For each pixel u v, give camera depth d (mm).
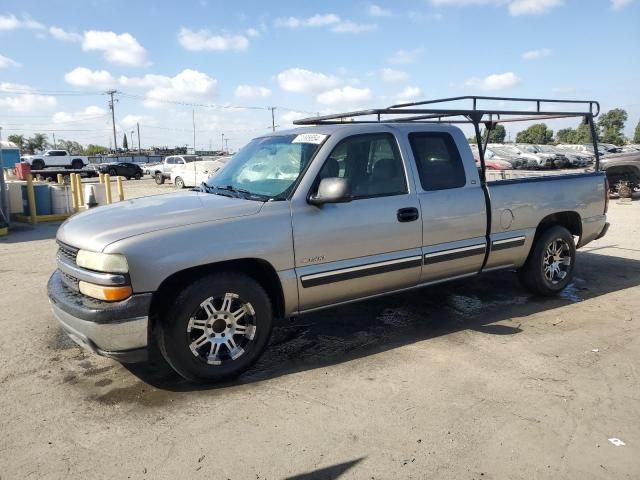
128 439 3131
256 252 3807
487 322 5074
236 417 3365
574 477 2719
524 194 5348
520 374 3908
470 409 3406
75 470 2838
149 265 3451
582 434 3104
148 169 48344
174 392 3730
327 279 4145
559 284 5789
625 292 6035
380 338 4703
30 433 3207
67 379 3961
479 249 5020
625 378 3824
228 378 3861
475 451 2951
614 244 8961
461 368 4027
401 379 3861
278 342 4648
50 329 5062
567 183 5797
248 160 4828
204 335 3744
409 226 4520
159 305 3680
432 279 4844
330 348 4496
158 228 3600
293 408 3467
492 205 5074
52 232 11789
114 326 3422
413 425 3227
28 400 3631
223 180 4801
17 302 5965
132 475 2789
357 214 4242
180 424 3293
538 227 5699
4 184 12016
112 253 3420
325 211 4109
